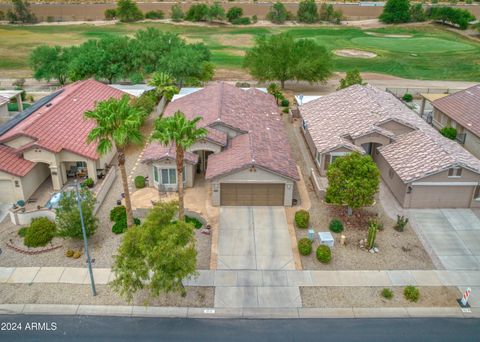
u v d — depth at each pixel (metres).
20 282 28.78
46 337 24.91
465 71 83.38
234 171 35.44
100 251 31.61
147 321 25.98
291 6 152.62
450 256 31.52
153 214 26.42
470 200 36.88
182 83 68.25
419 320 26.25
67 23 127.88
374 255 31.48
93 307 26.91
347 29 126.50
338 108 48.25
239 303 27.20
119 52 68.38
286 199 36.81
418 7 135.75
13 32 112.81
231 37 111.25
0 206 37.31
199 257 30.91
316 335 25.16
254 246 32.16
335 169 34.00
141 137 30.95
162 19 133.38
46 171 41.44
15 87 69.94
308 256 31.25
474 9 150.62
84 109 46.00
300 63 66.00
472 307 27.17
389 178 40.00
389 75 80.12
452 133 48.56
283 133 45.22
